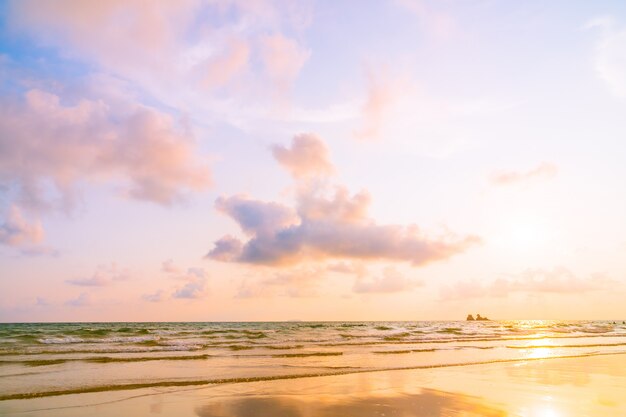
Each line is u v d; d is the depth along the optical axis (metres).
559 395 11.77
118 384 13.22
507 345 33.50
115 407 10.13
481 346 32.12
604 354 25.55
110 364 18.86
